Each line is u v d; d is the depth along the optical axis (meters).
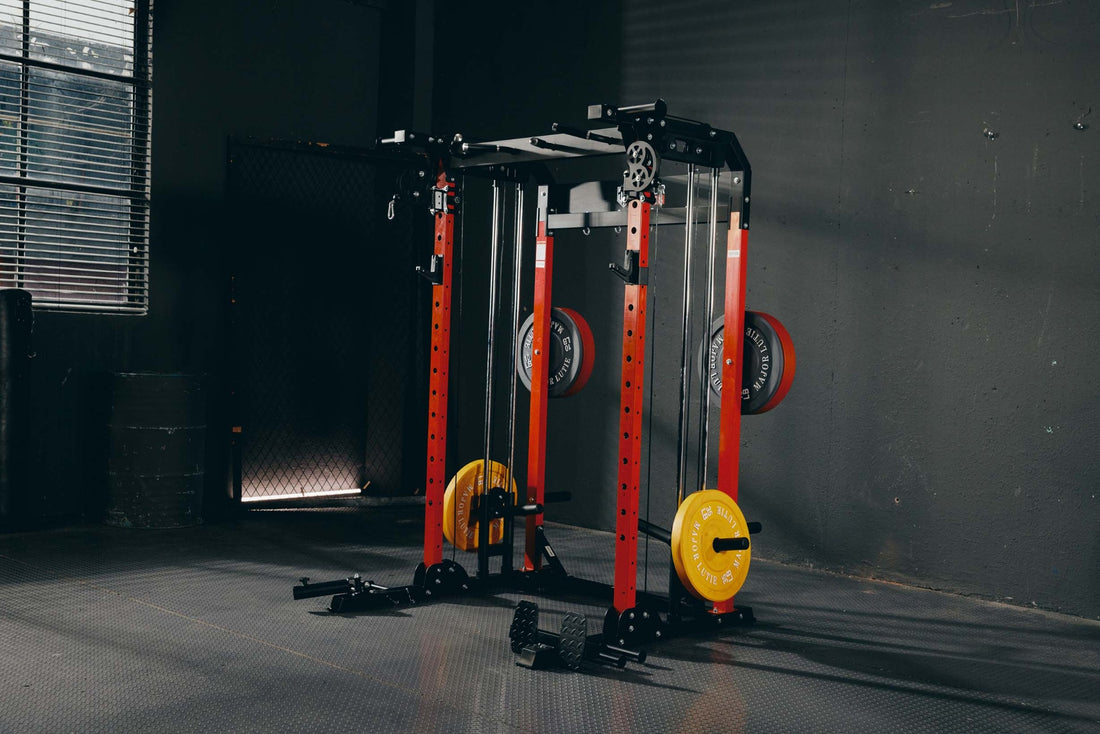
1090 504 3.99
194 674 3.16
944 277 4.38
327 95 6.26
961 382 4.34
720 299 5.14
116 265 5.67
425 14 6.38
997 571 4.24
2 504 5.23
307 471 6.26
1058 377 4.06
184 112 5.78
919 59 4.46
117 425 5.43
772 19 4.97
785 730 2.81
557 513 5.96
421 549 5.12
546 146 3.89
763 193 5.00
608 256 5.67
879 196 4.59
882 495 4.59
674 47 5.38
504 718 2.85
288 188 6.10
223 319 5.97
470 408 6.39
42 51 5.38
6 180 5.29
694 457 5.29
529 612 3.36
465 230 6.36
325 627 3.69
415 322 6.36
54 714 2.81
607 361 5.69
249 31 5.96
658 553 5.21
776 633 3.77
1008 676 3.31
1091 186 3.97
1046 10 4.09
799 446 4.87
